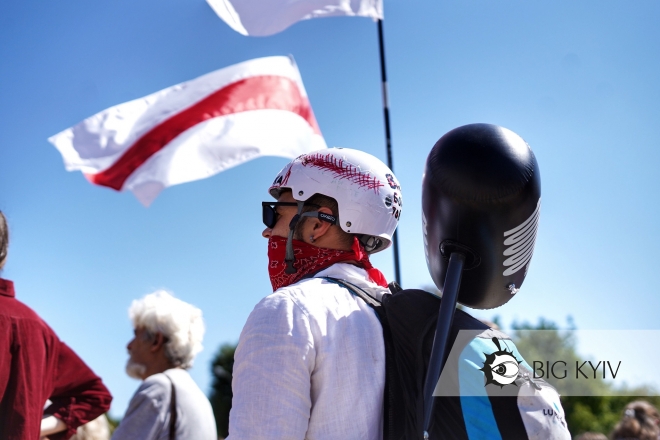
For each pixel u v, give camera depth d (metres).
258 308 1.73
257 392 1.62
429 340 1.65
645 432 2.51
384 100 5.08
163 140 6.28
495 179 1.62
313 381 1.67
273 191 2.06
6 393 2.45
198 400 3.16
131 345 3.32
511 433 1.56
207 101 6.35
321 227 1.92
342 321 1.72
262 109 6.39
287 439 1.59
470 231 1.67
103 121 6.30
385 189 1.96
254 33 5.72
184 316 3.31
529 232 1.71
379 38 5.31
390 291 1.94
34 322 2.59
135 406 3.02
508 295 1.81
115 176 6.29
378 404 1.69
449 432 1.59
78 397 2.88
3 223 2.59
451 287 1.66
